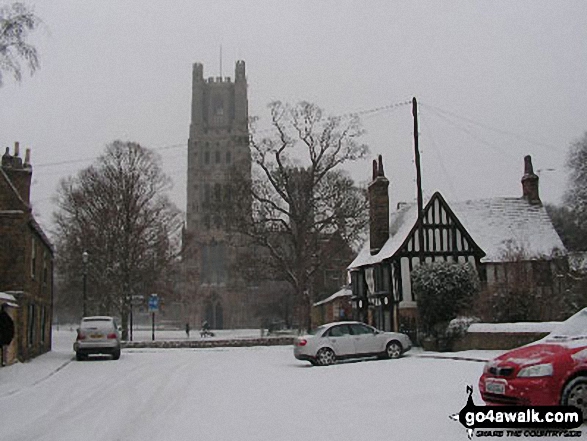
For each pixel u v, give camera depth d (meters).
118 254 48.00
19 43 19.11
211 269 99.00
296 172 46.84
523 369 9.52
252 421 11.48
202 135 108.19
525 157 42.72
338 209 46.25
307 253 46.84
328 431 10.24
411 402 12.55
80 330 27.92
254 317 91.31
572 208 54.78
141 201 49.66
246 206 47.28
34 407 14.12
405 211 38.66
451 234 34.31
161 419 12.12
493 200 41.75
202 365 24.84
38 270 30.30
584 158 51.66
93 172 49.47
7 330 19.61
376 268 37.41
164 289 51.19
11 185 26.16
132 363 26.39
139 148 50.09
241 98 109.50
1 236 25.75
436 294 28.62
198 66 110.75
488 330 25.33
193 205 104.25
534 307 27.34
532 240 38.69
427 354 25.28
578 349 9.64
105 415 12.83
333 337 23.89
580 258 35.84
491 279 34.84
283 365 24.19
